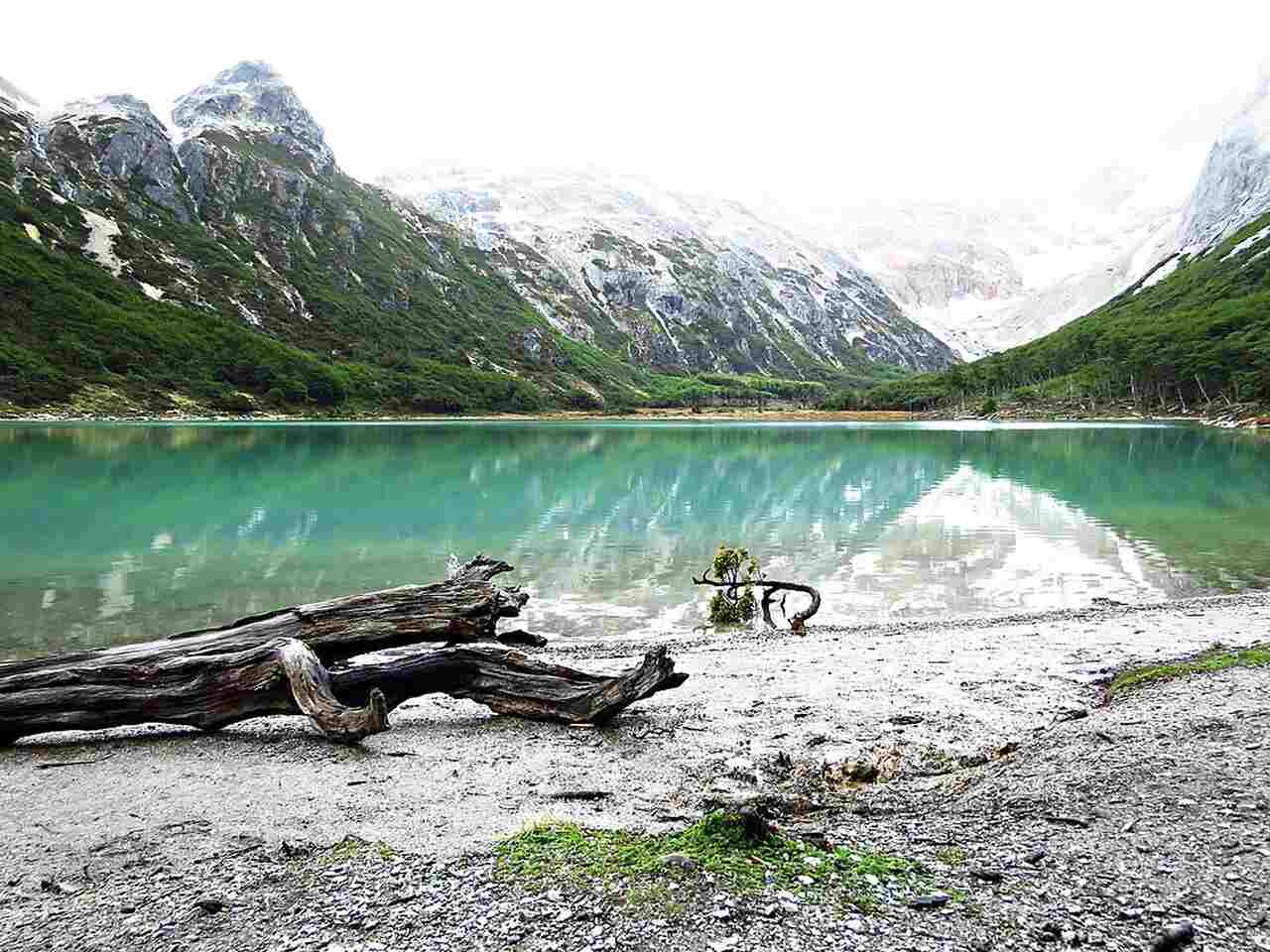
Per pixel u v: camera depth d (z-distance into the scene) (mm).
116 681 10633
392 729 11070
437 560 26891
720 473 60406
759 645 16641
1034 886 5789
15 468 57094
